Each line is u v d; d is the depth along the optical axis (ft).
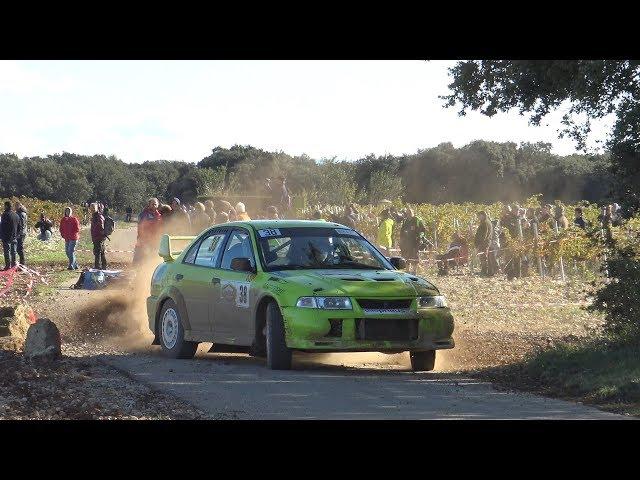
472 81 111.04
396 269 112.27
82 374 95.55
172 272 120.67
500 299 213.46
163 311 120.78
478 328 160.45
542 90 109.40
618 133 108.78
